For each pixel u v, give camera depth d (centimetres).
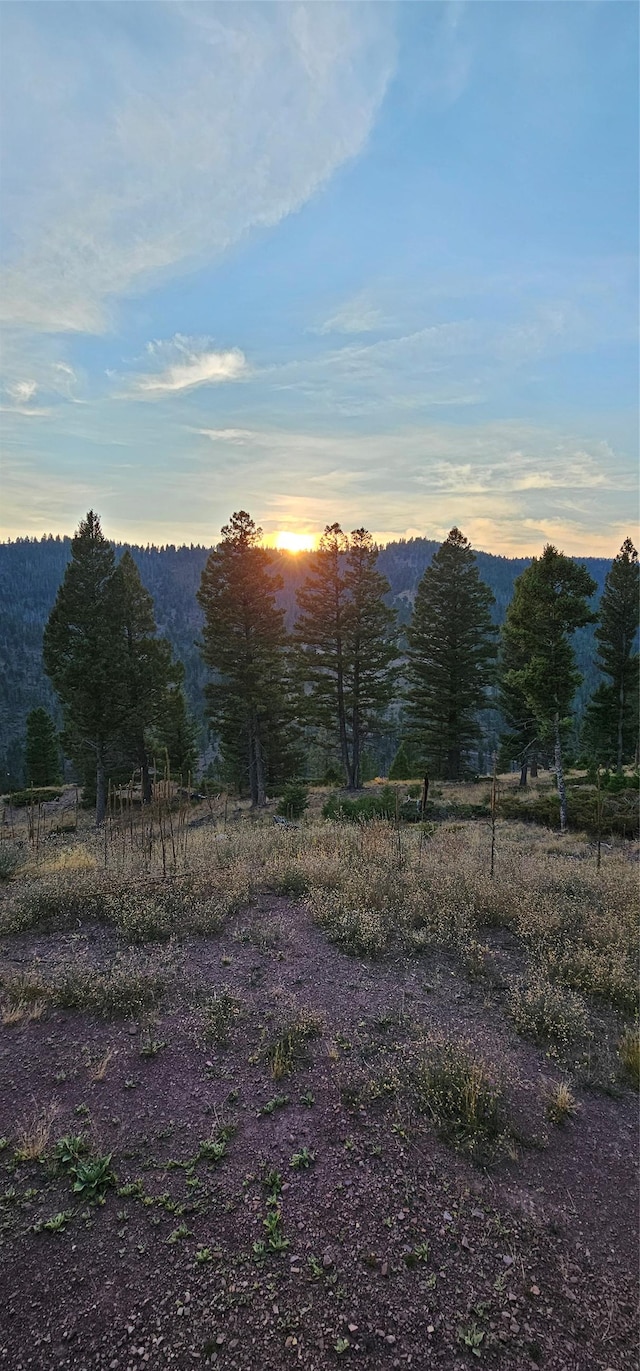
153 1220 319
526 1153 383
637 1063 471
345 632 3172
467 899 804
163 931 684
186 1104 409
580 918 776
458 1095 417
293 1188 343
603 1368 260
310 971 610
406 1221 326
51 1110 396
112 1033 490
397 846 1135
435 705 3441
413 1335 268
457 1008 551
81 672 2472
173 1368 251
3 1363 250
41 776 5006
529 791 2938
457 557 3375
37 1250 299
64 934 696
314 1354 258
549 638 2069
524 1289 293
